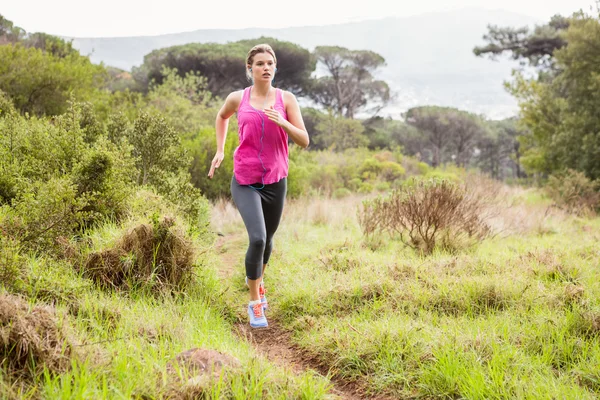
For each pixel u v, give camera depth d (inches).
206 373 96.0
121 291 145.5
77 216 158.4
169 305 141.9
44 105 468.8
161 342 108.8
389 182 733.9
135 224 165.3
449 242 241.0
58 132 201.6
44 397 82.0
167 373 94.5
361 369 118.0
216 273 185.9
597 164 608.4
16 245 132.5
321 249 238.1
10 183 176.7
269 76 149.9
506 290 160.2
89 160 184.9
